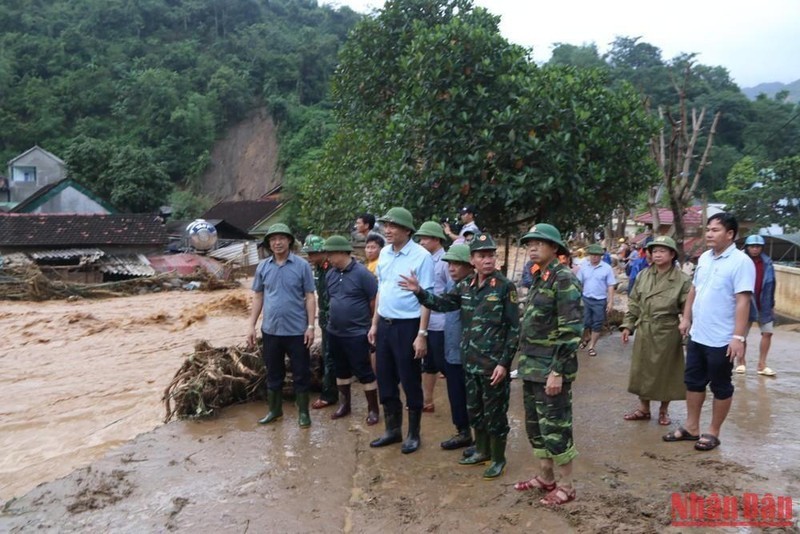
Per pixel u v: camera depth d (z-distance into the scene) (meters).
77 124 58.38
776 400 6.55
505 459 4.72
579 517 3.86
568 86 7.93
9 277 19.53
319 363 6.91
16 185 45.06
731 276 4.76
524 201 7.80
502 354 4.37
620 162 8.23
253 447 5.27
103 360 9.98
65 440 6.12
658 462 4.78
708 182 37.97
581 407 6.33
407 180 8.08
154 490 4.44
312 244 6.41
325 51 71.75
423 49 8.07
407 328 5.00
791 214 29.25
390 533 3.78
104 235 25.67
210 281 22.83
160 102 61.16
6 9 65.12
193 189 59.47
